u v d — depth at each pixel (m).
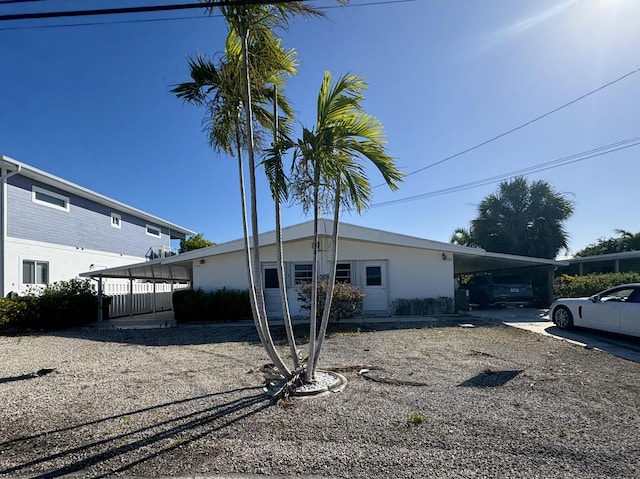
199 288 14.38
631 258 19.47
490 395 5.03
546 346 8.24
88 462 3.48
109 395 5.41
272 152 5.32
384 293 14.75
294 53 6.08
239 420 4.35
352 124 5.50
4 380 6.39
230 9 5.12
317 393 5.20
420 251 14.86
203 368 6.90
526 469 3.18
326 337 9.86
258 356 7.82
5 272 12.95
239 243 14.07
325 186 5.60
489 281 17.77
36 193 14.64
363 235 14.04
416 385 5.52
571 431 3.87
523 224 21.62
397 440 3.75
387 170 5.56
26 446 3.84
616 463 3.24
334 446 3.66
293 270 14.58
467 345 8.48
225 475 3.22
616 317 8.79
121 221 20.03
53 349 9.27
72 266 16.28
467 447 3.58
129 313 18.11
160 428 4.19
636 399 4.79
